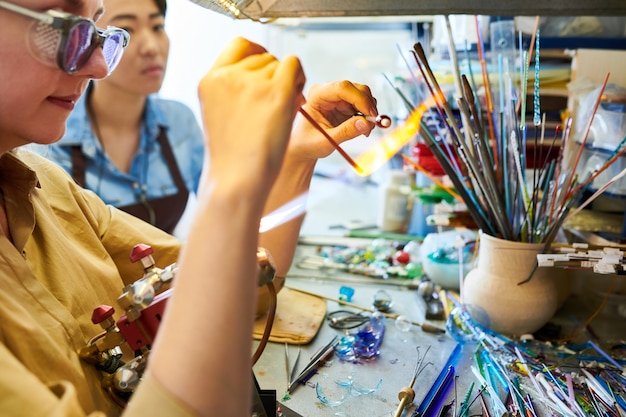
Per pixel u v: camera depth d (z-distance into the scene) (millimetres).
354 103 888
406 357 1040
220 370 520
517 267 1079
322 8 968
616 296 1275
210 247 534
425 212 1776
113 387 733
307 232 1912
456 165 1188
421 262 1449
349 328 1141
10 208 719
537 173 1211
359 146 2717
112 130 1884
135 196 1913
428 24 1901
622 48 1389
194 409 510
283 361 1012
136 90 1806
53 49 606
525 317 1076
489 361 1018
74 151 1829
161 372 519
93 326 779
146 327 706
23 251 721
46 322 679
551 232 1052
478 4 963
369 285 1403
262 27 2436
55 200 860
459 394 921
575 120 1333
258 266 635
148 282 689
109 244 965
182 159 2059
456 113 1455
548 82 1376
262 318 1141
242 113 562
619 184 1180
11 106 625
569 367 1008
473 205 1114
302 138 925
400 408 855
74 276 780
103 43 714
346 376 970
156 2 1756
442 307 1230
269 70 588
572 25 1399
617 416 855
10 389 514
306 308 1204
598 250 1041
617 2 942
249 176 542
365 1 967
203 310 524
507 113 1178
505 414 840
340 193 2553
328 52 2760
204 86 595
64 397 529
